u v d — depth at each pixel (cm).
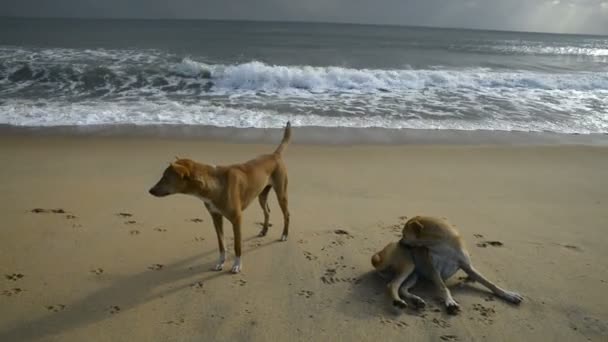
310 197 671
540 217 612
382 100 1399
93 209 595
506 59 2808
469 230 561
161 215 584
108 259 468
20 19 6444
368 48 3338
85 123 1069
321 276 446
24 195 639
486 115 1259
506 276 450
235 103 1312
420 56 2823
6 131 987
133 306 390
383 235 540
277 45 3312
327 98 1405
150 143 938
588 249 514
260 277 443
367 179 759
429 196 688
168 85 1504
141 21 7850
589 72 2114
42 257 466
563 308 398
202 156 864
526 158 908
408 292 417
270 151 909
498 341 353
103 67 1677
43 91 1382
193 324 367
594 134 1109
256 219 589
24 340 345
